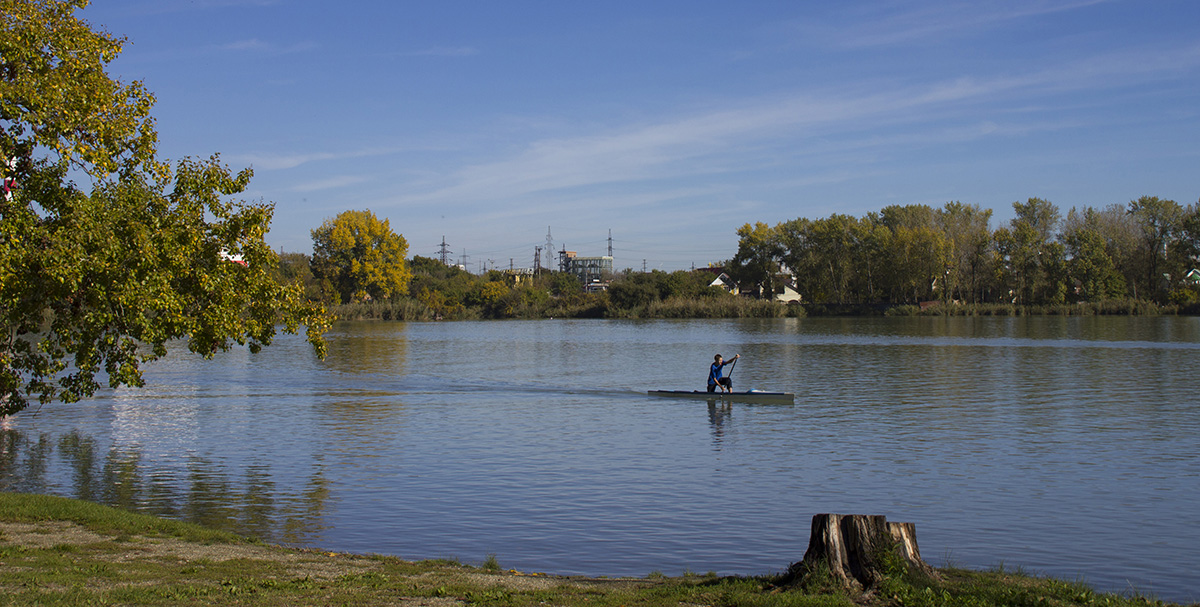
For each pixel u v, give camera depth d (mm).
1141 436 27438
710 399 37906
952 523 17625
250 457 24828
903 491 20375
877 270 131625
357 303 135500
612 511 18688
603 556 15539
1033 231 120312
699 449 25969
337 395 39781
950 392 39062
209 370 51594
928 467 23047
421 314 136000
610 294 139375
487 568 13508
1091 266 117750
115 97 17250
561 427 30359
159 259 16703
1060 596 11203
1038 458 24125
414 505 19188
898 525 11578
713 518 18062
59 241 15227
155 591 11133
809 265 135250
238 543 14766
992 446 25953
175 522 16031
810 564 11602
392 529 17250
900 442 26766
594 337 86375
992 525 17453
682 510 18750
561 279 173750
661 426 30438
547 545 16219
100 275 15797
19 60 16047
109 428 30016
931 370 49188
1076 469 22688
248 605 10695
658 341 78312
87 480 21688
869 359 56750
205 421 31734
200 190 18266
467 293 146500
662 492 20422
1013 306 121500
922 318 120062
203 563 13023
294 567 13016
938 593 10898
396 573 12820
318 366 54312
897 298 136625
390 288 137375
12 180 16266
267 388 42250
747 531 17125
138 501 19469
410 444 26969
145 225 16844
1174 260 121938
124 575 12047
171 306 16969
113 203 16781
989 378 44719
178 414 33500
